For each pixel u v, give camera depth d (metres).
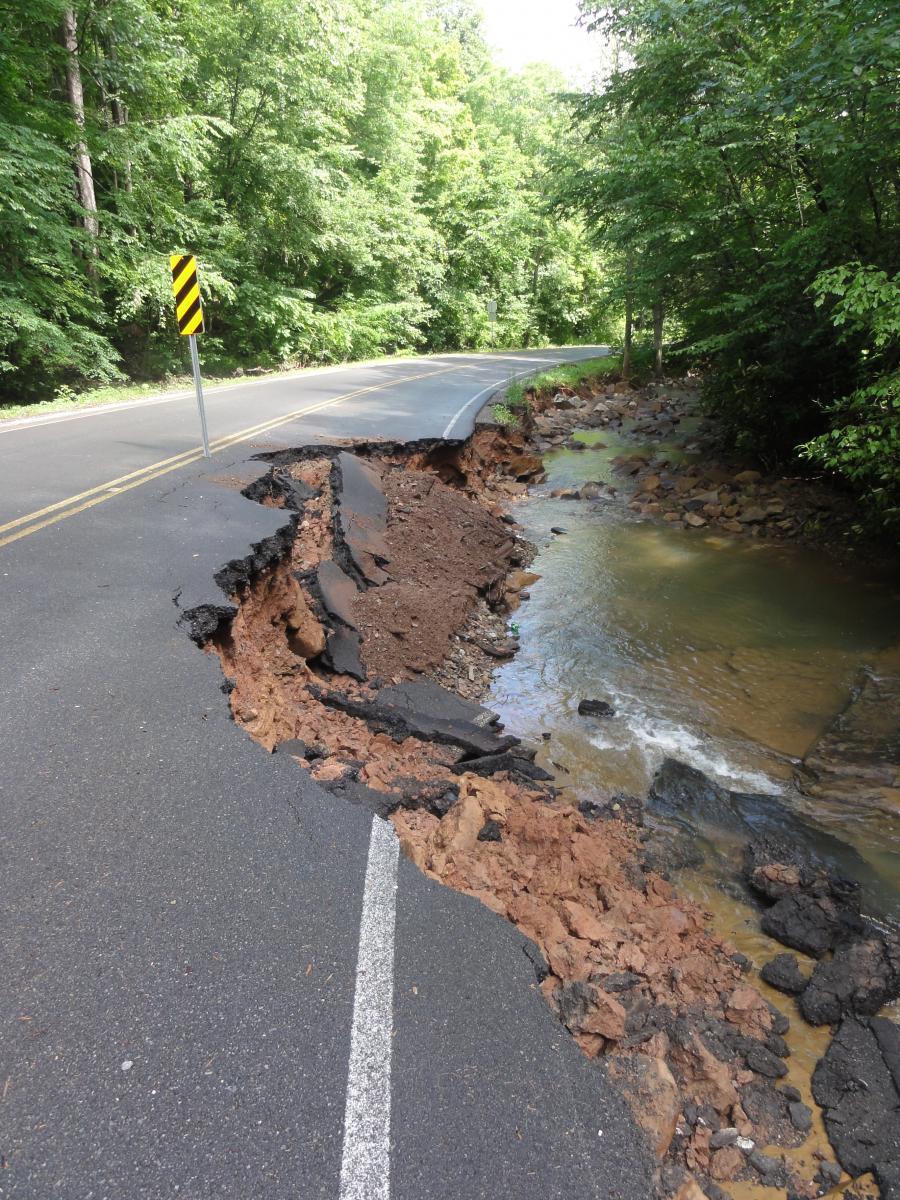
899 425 8.40
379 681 7.07
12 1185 1.93
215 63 21.78
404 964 2.85
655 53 13.47
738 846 5.43
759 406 14.50
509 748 6.48
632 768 6.48
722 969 4.09
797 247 11.62
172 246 20.20
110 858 3.15
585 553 12.16
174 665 4.71
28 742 3.86
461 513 11.12
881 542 11.36
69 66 16.77
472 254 39.78
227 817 3.47
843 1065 3.43
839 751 6.58
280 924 2.93
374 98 29.59
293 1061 2.38
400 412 15.15
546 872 4.36
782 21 10.64
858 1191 2.84
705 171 13.07
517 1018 2.73
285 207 24.23
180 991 2.58
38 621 5.15
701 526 13.23
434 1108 2.30
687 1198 2.34
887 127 9.02
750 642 8.83
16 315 13.95
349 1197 2.01
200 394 9.48
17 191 13.53
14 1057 2.29
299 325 23.94
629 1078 2.76
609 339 52.72
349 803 3.75
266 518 7.43
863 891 4.89
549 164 20.25
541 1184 2.15
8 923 2.78
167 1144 2.09
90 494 7.89
